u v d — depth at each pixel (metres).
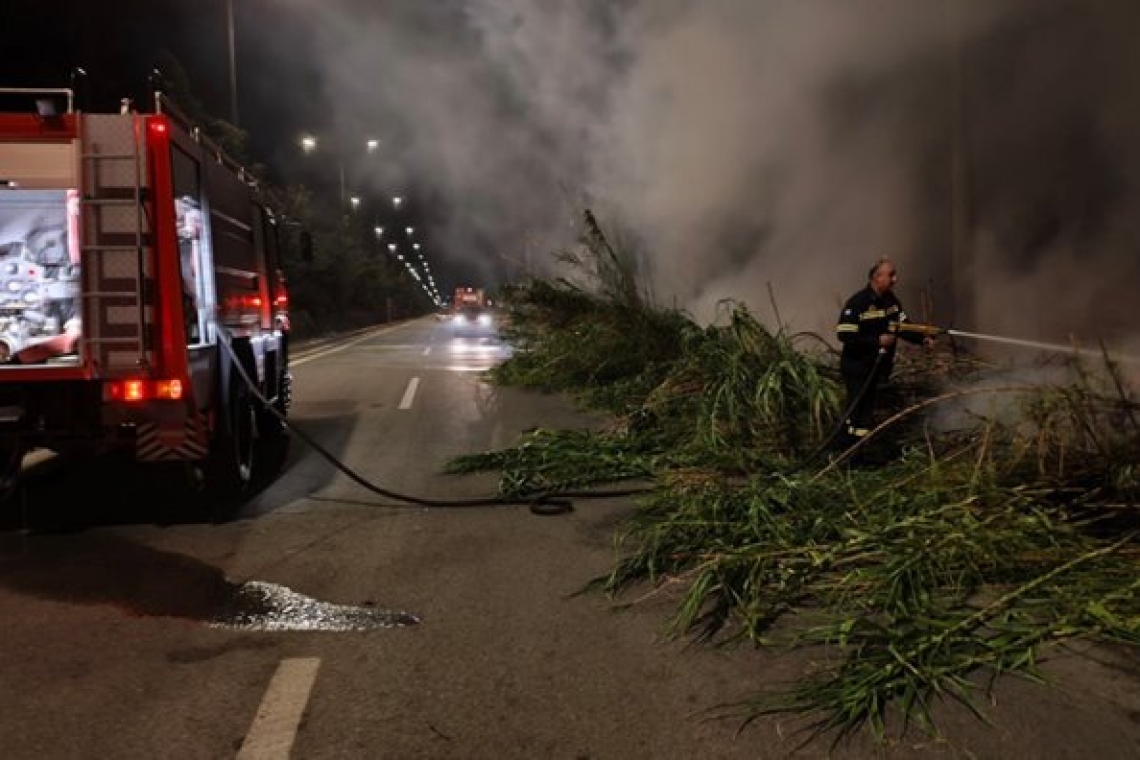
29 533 6.16
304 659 4.05
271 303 10.09
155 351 5.89
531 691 3.71
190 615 4.61
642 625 4.41
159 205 5.86
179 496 7.20
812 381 7.79
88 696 3.69
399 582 5.11
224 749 3.25
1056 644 3.92
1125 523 5.02
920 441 7.05
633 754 3.20
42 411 6.01
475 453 8.99
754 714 3.47
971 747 3.20
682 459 7.40
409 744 3.28
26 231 5.90
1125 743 3.21
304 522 6.43
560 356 14.49
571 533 6.08
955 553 4.51
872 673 3.59
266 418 9.69
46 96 5.86
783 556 4.81
